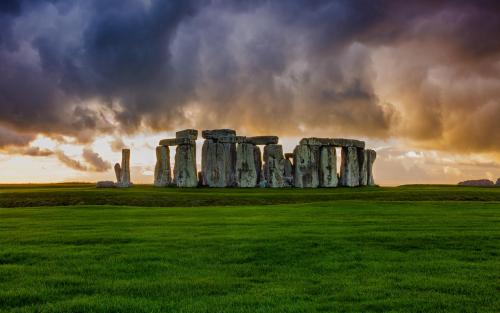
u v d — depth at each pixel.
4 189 76.00
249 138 84.75
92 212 37.72
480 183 89.56
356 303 12.62
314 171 82.12
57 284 14.38
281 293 13.45
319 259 17.91
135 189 71.31
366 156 89.12
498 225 27.23
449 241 21.41
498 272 15.85
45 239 22.12
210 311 11.88
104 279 14.97
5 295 13.14
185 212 37.47
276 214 35.19
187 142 81.31
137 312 11.91
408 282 14.55
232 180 84.19
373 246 20.36
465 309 12.11
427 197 55.91
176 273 15.79
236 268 16.50
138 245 20.56
